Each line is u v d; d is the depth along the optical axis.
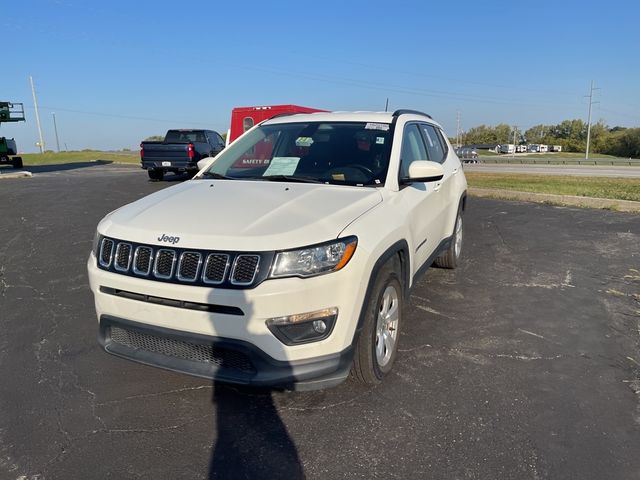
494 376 3.47
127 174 20.83
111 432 2.87
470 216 9.34
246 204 3.16
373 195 3.44
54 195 12.60
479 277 5.64
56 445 2.76
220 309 2.70
